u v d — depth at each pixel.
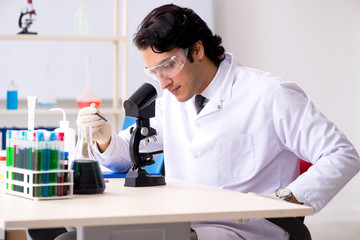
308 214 1.54
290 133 2.21
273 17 5.88
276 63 5.89
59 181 1.68
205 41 2.26
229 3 5.93
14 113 5.10
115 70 5.20
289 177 2.34
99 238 1.45
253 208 1.52
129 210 1.46
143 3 5.77
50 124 5.67
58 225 1.33
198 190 1.92
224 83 2.35
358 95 5.73
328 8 5.79
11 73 5.54
